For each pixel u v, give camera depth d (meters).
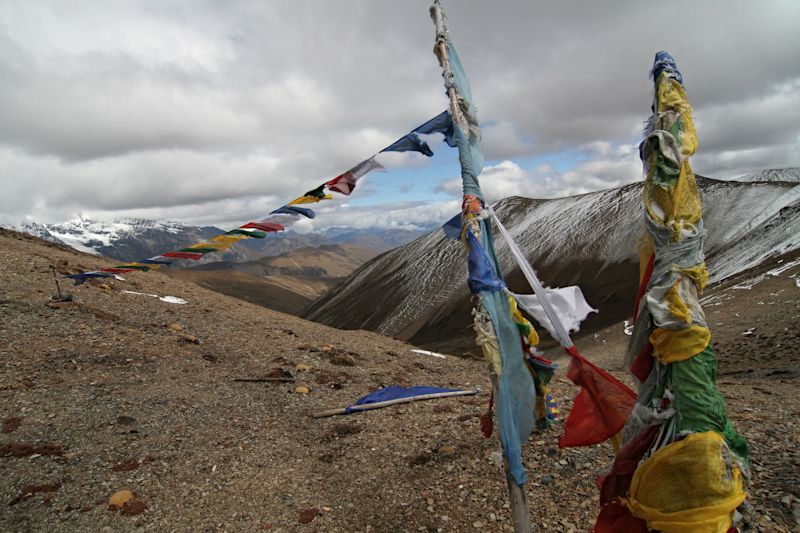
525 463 7.17
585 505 6.02
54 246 26.42
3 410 8.86
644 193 4.03
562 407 9.95
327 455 8.30
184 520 6.35
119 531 6.05
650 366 4.00
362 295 175.75
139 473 7.37
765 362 24.00
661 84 4.06
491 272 4.35
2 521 6.08
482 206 4.62
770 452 6.69
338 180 4.99
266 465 7.90
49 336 12.59
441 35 5.07
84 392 10.00
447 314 133.38
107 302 16.70
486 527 5.93
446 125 4.97
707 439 3.46
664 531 3.58
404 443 8.48
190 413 9.70
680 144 3.83
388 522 6.30
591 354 44.94
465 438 8.29
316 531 6.20
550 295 4.40
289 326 19.52
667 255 3.79
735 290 43.91
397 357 17.19
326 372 13.40
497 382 4.18
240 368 13.02
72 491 6.77
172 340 14.20
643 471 3.69
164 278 23.61
